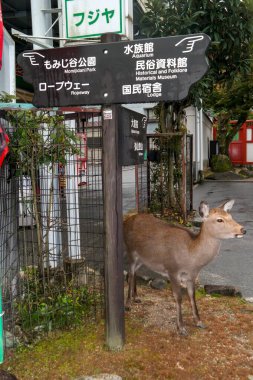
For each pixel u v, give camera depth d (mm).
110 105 3363
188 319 4293
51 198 4242
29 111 3752
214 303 4738
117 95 3293
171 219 8617
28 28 9594
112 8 3410
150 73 3203
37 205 4348
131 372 3289
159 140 8914
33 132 3902
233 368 3393
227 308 4594
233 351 3662
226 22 7945
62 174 4762
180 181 9008
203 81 8211
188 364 3432
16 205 4113
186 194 9430
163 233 4203
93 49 3307
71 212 4820
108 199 3445
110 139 3402
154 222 4445
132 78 3246
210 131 25094
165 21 7766
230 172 20656
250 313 4461
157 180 8969
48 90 3469
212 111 24250
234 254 7016
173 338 3875
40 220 4383
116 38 3383
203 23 8047
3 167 3730
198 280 5684
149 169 8797
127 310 4484
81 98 3391
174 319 4297
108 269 3527
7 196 3863
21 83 9062
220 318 4324
